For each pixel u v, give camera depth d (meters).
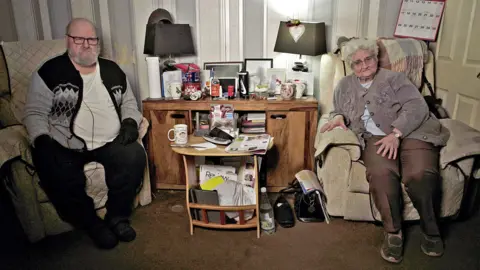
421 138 1.86
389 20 2.50
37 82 1.88
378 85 1.98
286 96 2.29
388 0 2.46
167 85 2.40
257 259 1.76
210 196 1.88
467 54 2.13
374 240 1.89
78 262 1.76
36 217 1.86
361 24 2.52
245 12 2.53
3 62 2.11
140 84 2.67
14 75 2.15
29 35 2.52
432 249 1.75
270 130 2.31
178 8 2.54
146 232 2.00
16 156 1.74
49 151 1.82
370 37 2.54
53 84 1.89
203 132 2.14
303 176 2.15
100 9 2.53
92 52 1.94
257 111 2.40
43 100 1.88
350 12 2.49
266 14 2.53
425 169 1.75
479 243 1.85
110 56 2.61
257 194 1.85
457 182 1.88
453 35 2.27
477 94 2.03
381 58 2.24
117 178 1.94
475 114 2.06
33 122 1.83
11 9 2.45
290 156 2.35
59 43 2.28
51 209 1.91
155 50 2.33
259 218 1.96
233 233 1.98
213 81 2.39
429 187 1.73
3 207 2.03
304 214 2.08
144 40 2.59
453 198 1.92
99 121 1.99
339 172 1.97
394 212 1.73
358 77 2.04
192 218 1.97
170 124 2.36
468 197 1.96
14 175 1.76
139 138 2.14
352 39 2.21
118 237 1.92
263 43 2.58
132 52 2.61
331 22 2.52
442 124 2.04
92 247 1.88
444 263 1.71
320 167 2.11
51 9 2.51
